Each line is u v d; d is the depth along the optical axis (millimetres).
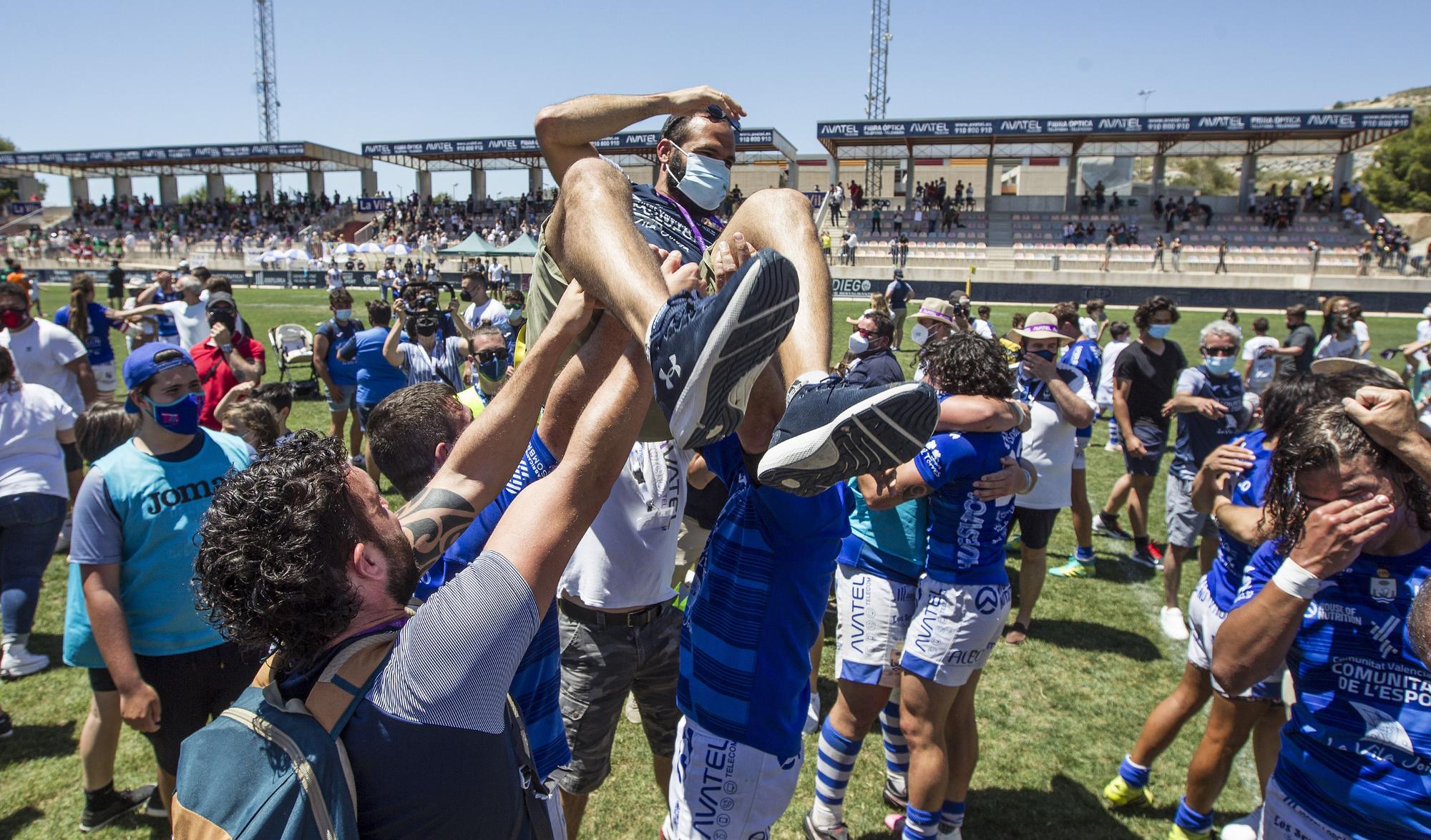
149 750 4234
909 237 43156
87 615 3287
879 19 51500
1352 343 10438
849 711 3359
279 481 1281
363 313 27109
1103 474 9672
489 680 1308
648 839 3629
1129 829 3707
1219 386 5336
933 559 3109
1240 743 3250
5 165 55875
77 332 8516
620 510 2883
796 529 1825
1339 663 2119
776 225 2045
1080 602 6180
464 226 52625
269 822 1146
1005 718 4594
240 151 53406
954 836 3426
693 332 1334
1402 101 147625
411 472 2605
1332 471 2139
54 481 4941
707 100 2268
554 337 1751
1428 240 56188
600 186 1783
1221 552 3314
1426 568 2088
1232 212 44406
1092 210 44156
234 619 1267
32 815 3719
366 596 1328
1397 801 2006
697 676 1947
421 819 1256
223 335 6875
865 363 5176
